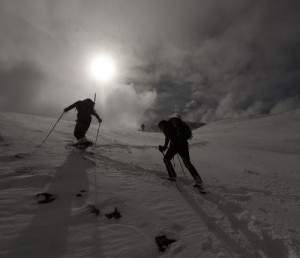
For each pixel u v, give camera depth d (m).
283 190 6.30
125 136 16.55
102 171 5.29
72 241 2.72
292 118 43.28
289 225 3.89
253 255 2.95
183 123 5.63
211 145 17.36
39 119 14.16
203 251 2.86
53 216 3.15
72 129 12.10
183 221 3.58
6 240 2.56
